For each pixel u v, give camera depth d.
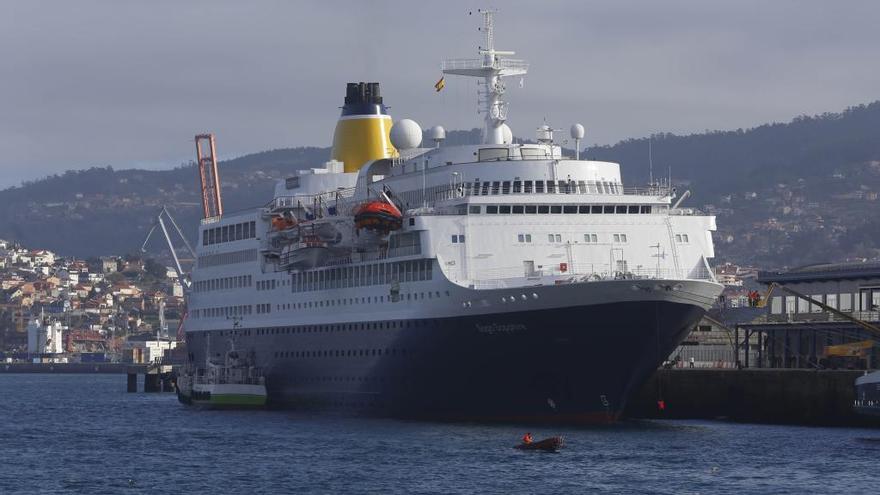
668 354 177.62
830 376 194.75
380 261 193.38
